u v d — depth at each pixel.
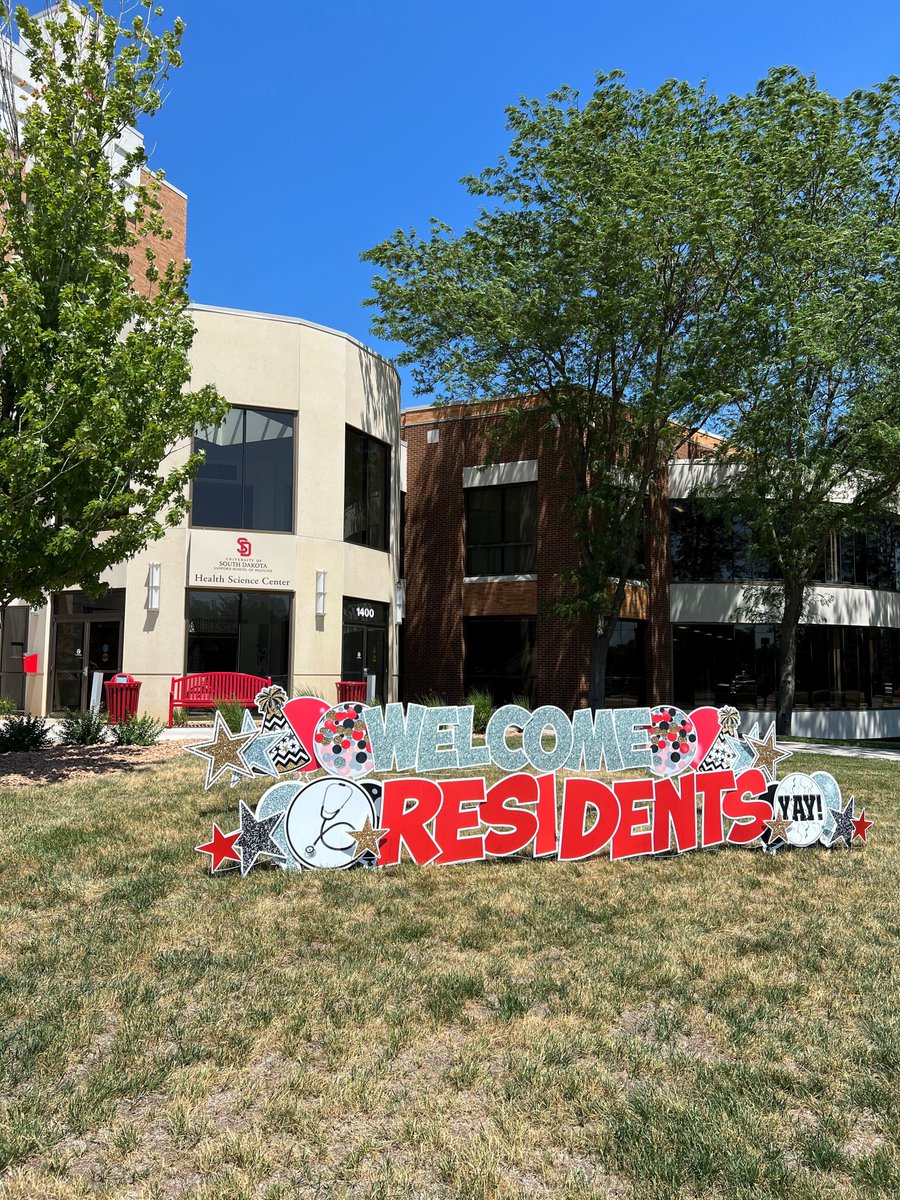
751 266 18.25
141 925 6.05
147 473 13.39
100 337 11.69
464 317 20.27
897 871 8.12
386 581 22.19
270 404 19.39
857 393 20.91
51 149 12.26
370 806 7.77
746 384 19.45
